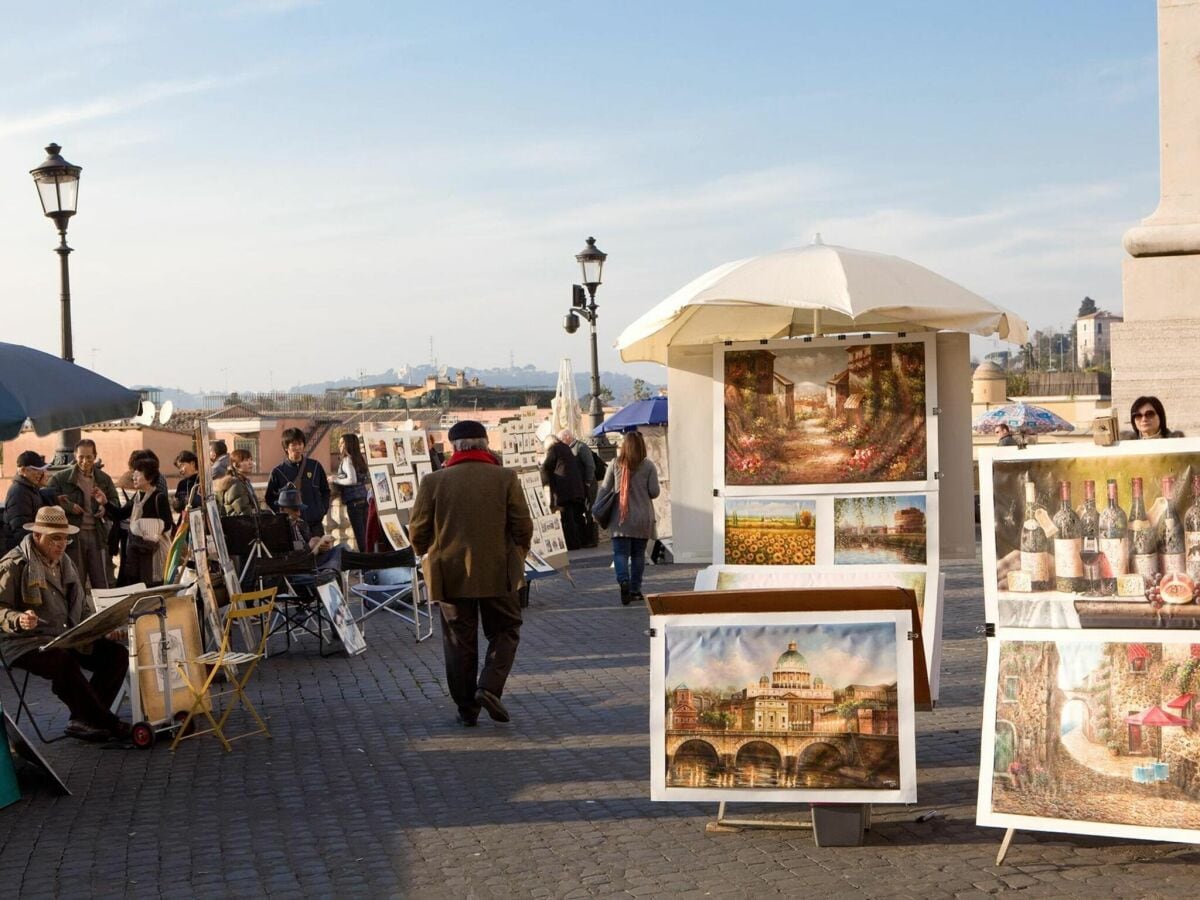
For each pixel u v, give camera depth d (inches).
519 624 382.0
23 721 397.7
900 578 297.3
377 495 623.5
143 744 354.6
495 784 310.0
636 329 302.8
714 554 310.0
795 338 307.9
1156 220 361.7
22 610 358.6
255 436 2274.9
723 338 361.1
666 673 257.9
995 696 240.5
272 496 660.7
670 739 256.7
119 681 382.3
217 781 321.1
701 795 254.2
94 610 375.6
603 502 645.9
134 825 285.3
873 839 255.0
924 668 255.1
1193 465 233.9
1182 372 357.4
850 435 303.7
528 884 238.5
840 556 302.7
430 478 375.6
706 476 319.9
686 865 244.7
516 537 378.0
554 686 430.3
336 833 274.5
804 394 306.5
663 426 868.6
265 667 485.4
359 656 506.6
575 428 1314.0
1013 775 237.5
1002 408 1477.6
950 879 229.6
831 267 280.2
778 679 253.6
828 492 304.2
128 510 597.3
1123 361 362.9
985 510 244.8
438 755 341.1
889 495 301.0
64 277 670.5
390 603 613.0
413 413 2881.4
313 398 2942.9
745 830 264.5
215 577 470.9
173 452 1921.8
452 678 374.0
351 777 321.1
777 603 255.1
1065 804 233.8
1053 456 241.8
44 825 287.3
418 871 248.4
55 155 666.2
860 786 248.2
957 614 578.2
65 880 250.1
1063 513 240.1
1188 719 229.1
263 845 267.9
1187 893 217.9
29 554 358.6
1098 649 235.9
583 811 283.9
